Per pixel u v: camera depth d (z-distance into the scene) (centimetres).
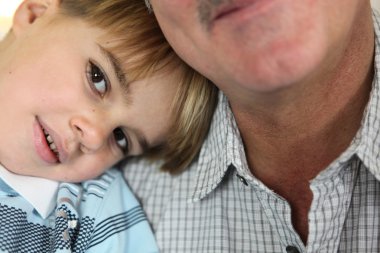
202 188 69
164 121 79
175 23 49
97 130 74
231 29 43
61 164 75
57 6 79
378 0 79
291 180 60
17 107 73
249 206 66
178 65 76
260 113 52
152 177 79
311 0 41
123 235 72
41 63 74
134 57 73
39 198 73
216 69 48
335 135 55
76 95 73
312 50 41
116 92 75
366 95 54
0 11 101
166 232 71
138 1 76
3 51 80
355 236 58
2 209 69
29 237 69
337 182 56
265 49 42
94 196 75
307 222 61
